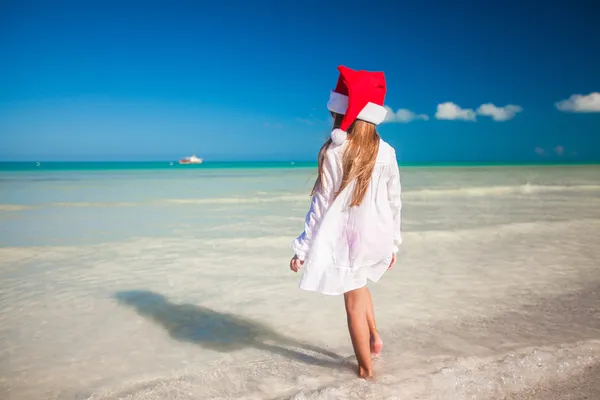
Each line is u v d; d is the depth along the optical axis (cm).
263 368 255
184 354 275
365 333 235
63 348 283
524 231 680
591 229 702
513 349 270
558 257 522
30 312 345
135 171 3428
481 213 889
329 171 230
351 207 228
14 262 492
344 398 213
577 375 239
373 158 226
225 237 630
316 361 265
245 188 1502
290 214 862
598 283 419
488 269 470
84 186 1558
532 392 222
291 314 346
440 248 570
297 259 236
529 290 398
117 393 227
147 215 838
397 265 487
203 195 1221
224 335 305
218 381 239
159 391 227
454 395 219
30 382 239
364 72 230
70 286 409
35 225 722
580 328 309
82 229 690
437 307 355
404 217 831
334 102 233
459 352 268
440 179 2241
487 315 337
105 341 294
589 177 2472
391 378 233
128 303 367
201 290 402
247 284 420
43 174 2666
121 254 531
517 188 1545
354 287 228
